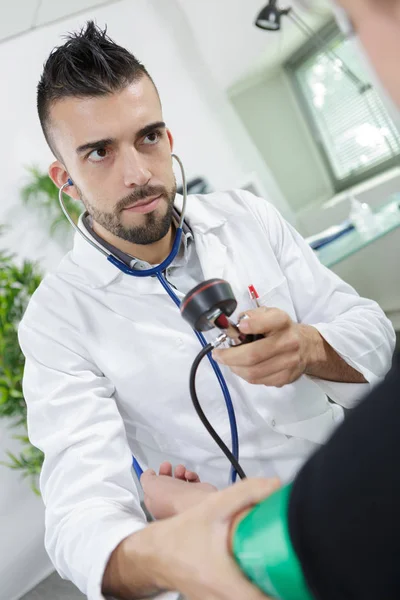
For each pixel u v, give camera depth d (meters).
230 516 0.45
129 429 1.25
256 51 3.44
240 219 1.35
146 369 1.18
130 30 3.24
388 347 1.25
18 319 3.01
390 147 3.34
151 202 1.08
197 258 1.30
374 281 3.10
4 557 2.85
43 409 1.09
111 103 1.01
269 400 1.21
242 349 0.92
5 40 2.99
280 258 1.37
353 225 3.10
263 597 0.38
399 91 0.28
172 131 3.41
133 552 0.62
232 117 3.51
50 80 1.04
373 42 0.28
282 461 1.21
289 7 3.14
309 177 3.64
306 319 1.35
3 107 3.07
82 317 1.21
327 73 3.39
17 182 3.11
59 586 2.73
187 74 3.39
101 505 0.90
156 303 1.21
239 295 1.26
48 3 2.90
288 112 3.55
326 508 0.29
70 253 1.32
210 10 3.32
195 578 0.43
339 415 1.34
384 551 0.27
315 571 0.29
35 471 2.94
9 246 3.08
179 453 1.23
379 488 0.27
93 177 1.06
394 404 0.28
